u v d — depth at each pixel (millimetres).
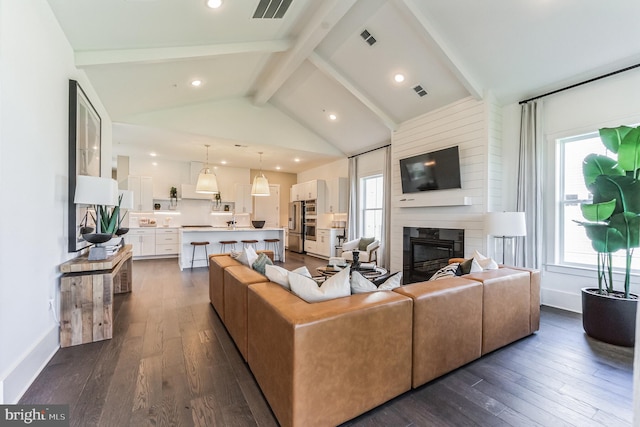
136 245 7137
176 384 1925
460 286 2176
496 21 3107
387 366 1758
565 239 3699
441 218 4602
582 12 2773
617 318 2576
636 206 2541
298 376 1429
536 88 3773
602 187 2658
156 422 1569
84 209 3064
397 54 3947
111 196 2752
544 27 3002
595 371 2158
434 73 4031
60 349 2393
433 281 2271
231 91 5258
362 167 6938
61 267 2426
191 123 5312
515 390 1921
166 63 3547
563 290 3641
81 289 2492
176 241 7570
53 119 2361
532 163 3848
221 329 2850
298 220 8992
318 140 6891
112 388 1866
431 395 1865
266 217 9602
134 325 2930
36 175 2051
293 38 3908
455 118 4375
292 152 6898
